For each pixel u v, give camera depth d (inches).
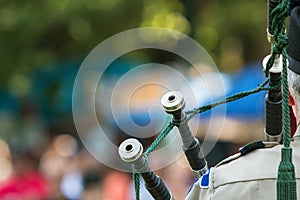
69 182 832.9
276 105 263.0
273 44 257.9
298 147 263.4
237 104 741.3
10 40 1127.0
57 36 1136.8
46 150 921.5
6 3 1100.5
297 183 256.8
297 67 258.7
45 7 1080.8
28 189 869.2
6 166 956.6
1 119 1184.8
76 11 1066.7
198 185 267.6
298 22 258.1
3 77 1172.5
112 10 1054.4
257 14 1064.2
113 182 745.6
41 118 1162.6
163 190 272.8
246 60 1111.0
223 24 1077.8
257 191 257.9
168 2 1059.9
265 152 264.4
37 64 1155.9
